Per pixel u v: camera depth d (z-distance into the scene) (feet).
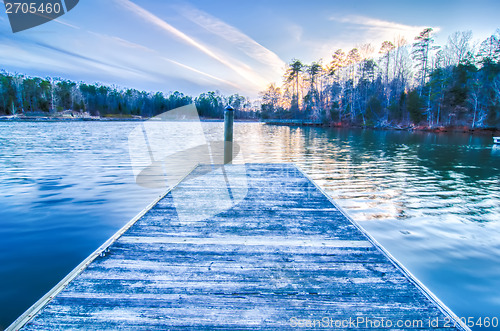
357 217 16.93
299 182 17.49
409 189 23.86
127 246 8.38
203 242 8.72
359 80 180.96
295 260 7.68
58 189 21.01
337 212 11.84
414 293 6.23
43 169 28.60
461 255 12.18
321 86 203.72
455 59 149.69
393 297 6.08
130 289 6.23
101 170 27.94
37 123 161.07
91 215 15.62
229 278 6.74
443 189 24.09
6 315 7.38
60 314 5.40
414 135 102.53
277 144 64.23
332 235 9.41
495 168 35.29
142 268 7.14
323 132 118.42
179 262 7.47
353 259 7.79
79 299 5.85
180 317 5.39
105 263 7.36
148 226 9.97
